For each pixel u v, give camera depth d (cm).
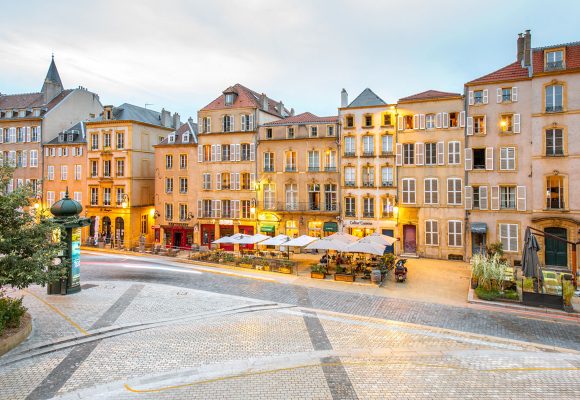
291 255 3619
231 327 1700
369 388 1163
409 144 3531
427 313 1933
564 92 2975
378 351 1452
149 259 3438
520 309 1973
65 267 1736
